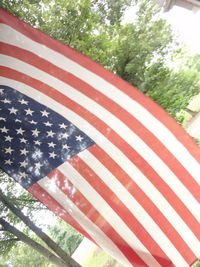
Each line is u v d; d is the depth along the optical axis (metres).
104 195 3.62
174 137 3.69
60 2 10.84
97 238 3.51
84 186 3.65
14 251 13.55
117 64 12.62
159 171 3.62
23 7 10.56
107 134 3.80
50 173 3.69
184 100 13.80
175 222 3.47
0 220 6.21
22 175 3.70
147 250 3.46
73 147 3.77
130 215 3.55
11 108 3.88
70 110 3.89
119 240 3.51
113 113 3.87
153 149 3.69
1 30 4.08
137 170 3.66
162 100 13.52
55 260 6.02
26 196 9.38
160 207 3.53
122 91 3.94
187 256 3.39
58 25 11.27
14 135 3.81
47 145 3.77
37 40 4.11
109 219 3.56
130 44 12.46
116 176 3.66
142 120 3.81
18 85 3.96
